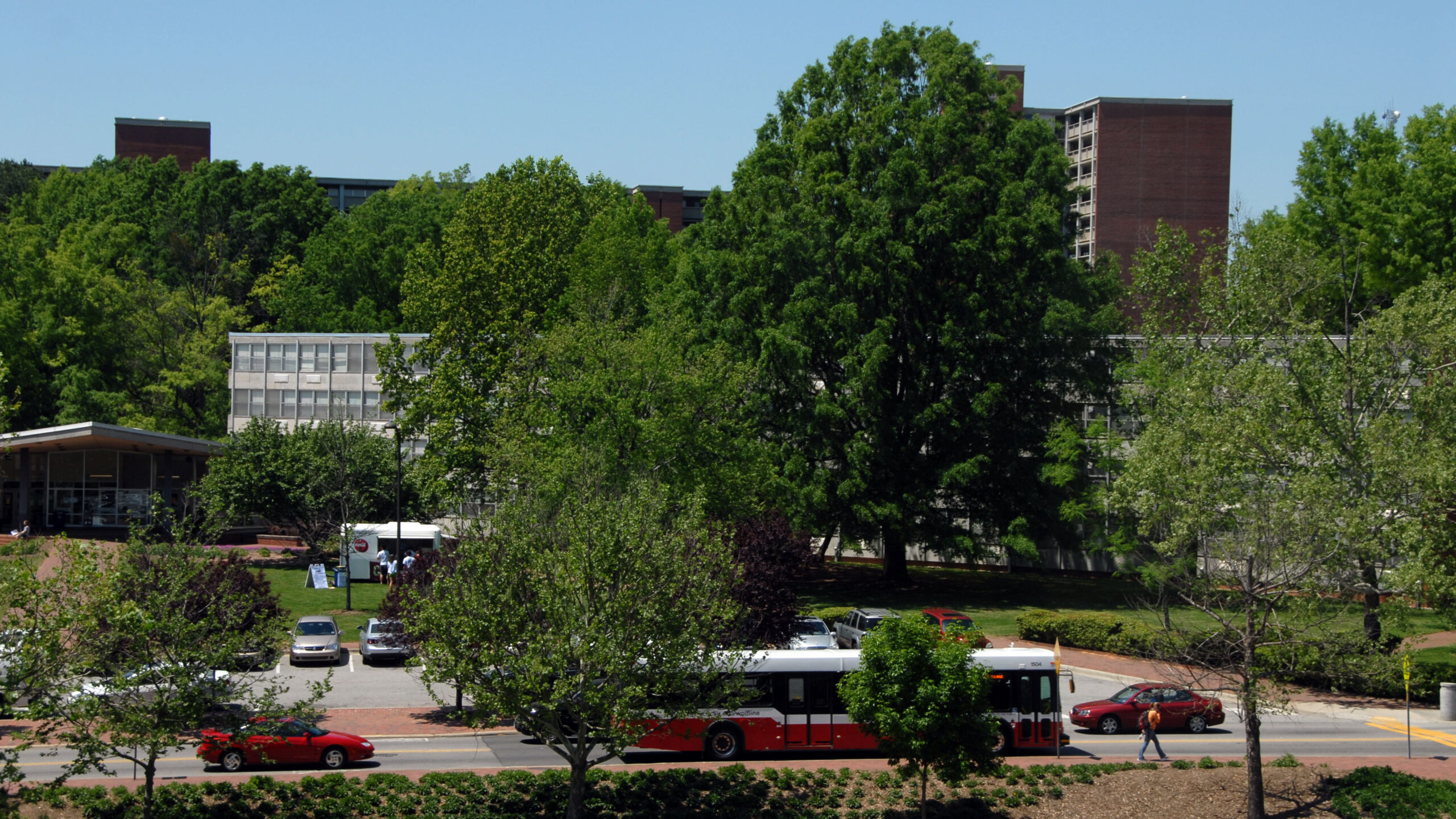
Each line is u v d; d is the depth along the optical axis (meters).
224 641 21.41
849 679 22.20
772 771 24.77
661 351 41.81
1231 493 24.22
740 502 39.75
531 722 20.78
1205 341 36.34
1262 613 23.20
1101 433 49.09
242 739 21.36
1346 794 22.84
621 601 20.34
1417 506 27.69
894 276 50.53
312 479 55.09
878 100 55.88
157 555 21.48
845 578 59.50
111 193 111.44
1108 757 27.44
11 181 126.00
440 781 23.72
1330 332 48.47
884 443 50.25
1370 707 33.50
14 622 18.77
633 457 38.72
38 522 65.00
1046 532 51.78
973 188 50.75
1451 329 30.78
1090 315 51.81
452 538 28.02
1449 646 40.06
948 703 21.00
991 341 49.81
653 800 23.12
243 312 94.75
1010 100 55.66
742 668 23.05
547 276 56.06
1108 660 38.91
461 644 20.38
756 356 52.25
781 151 57.12
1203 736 30.16
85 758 20.95
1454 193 48.03
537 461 36.47
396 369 51.59
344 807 22.00
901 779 24.48
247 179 110.94
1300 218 56.88
